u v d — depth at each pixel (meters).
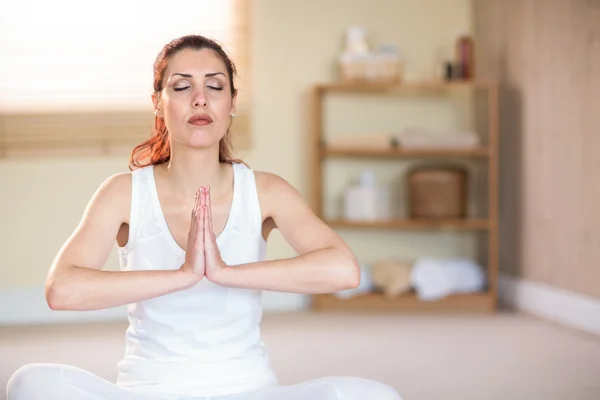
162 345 1.67
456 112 5.32
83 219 1.71
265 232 1.88
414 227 5.06
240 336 1.71
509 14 4.91
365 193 4.98
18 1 4.83
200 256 1.58
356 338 4.04
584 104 4.12
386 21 5.27
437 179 4.90
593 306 4.10
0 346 4.00
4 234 4.83
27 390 1.46
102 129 4.90
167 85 1.70
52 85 4.86
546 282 4.60
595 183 4.04
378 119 5.27
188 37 1.74
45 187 4.86
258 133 5.11
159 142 1.88
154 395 1.58
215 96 1.71
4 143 4.82
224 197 1.79
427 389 2.97
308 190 5.14
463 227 4.97
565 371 3.27
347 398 1.48
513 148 4.96
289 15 5.12
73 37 4.88
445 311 4.80
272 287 1.65
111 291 1.57
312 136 5.00
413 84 4.89
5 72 4.82
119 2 4.92
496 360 3.49
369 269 5.04
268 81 5.11
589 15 4.05
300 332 4.22
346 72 4.95
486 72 5.30
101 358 3.66
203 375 1.66
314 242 1.76
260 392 1.62
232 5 5.04
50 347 3.95
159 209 1.74
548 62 4.48
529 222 4.78
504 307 4.94
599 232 4.02
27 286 4.83
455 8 5.36
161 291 1.58
